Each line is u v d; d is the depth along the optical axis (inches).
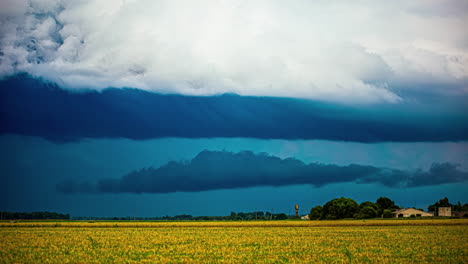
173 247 2433.6
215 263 1861.5
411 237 3100.4
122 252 2228.1
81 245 2573.8
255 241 2834.6
